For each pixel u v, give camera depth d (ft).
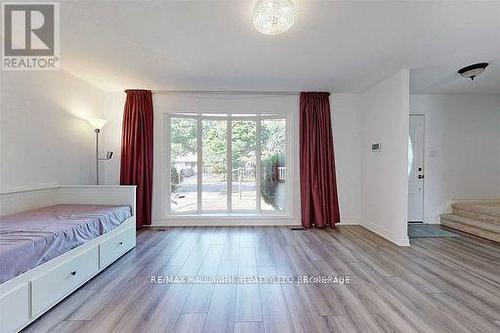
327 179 15.01
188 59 10.28
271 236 13.10
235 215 15.38
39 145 10.28
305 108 14.87
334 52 9.68
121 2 6.73
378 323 6.08
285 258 10.16
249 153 15.93
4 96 8.78
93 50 9.50
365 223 14.97
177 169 15.66
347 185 15.53
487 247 11.53
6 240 6.14
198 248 11.34
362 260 9.96
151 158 14.61
